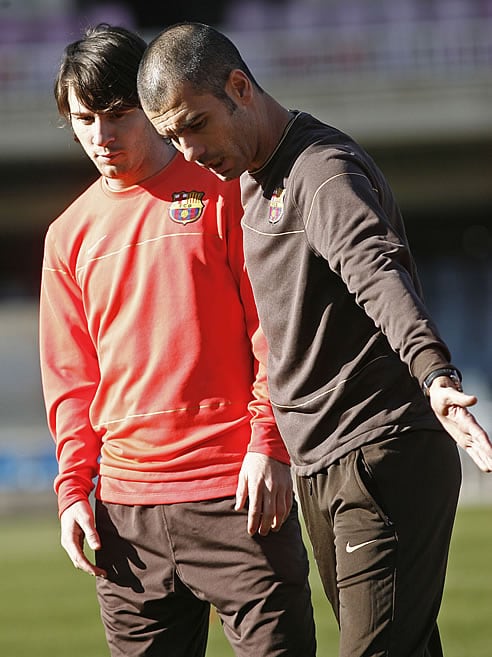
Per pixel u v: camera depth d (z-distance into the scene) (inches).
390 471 427.2
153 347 487.2
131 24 3850.9
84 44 486.9
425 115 3563.0
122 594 496.7
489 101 3555.6
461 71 3567.9
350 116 3567.9
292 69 3612.2
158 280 488.4
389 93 3553.2
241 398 488.1
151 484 485.7
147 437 486.6
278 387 453.1
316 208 416.5
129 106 486.6
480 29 3567.9
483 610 1024.2
